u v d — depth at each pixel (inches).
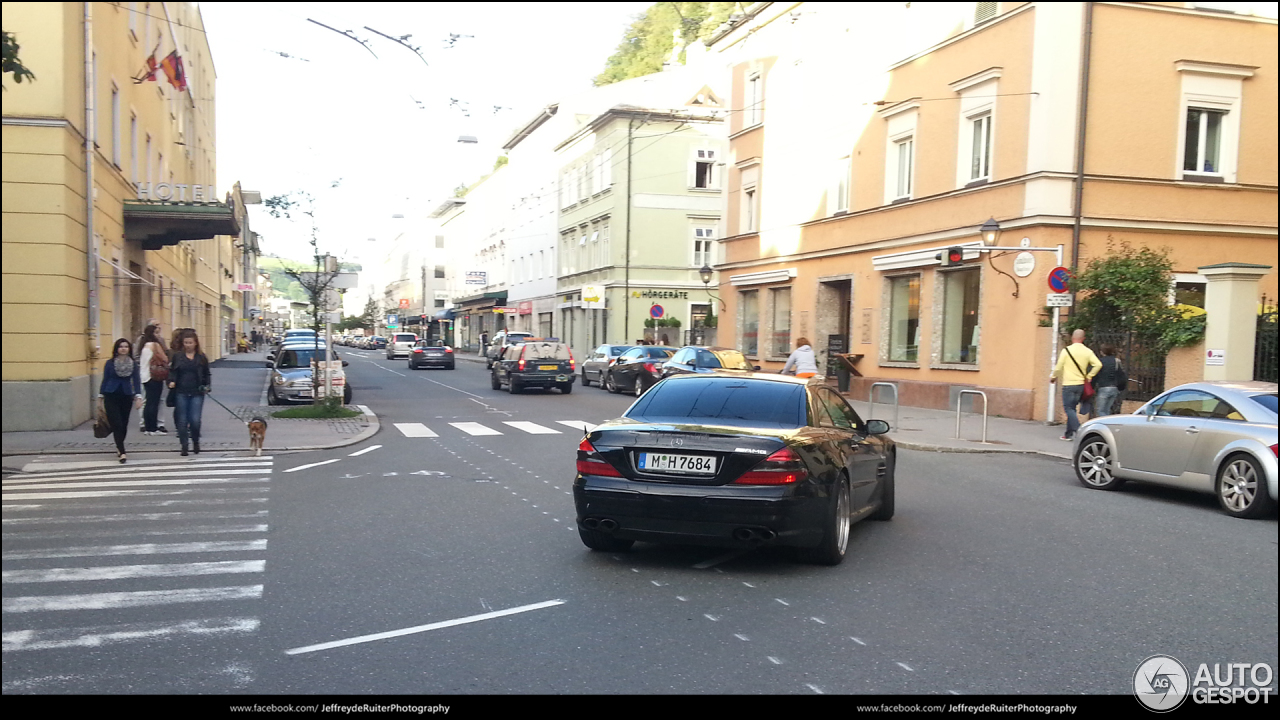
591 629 199.5
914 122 828.0
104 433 527.2
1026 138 693.3
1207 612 218.5
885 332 888.3
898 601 224.7
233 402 887.1
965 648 190.2
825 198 979.3
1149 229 708.7
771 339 1118.4
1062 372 599.8
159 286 1005.2
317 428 641.0
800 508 240.2
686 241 1706.4
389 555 268.2
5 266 560.7
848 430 297.6
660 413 274.1
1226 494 358.9
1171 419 389.7
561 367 1085.8
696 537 241.8
